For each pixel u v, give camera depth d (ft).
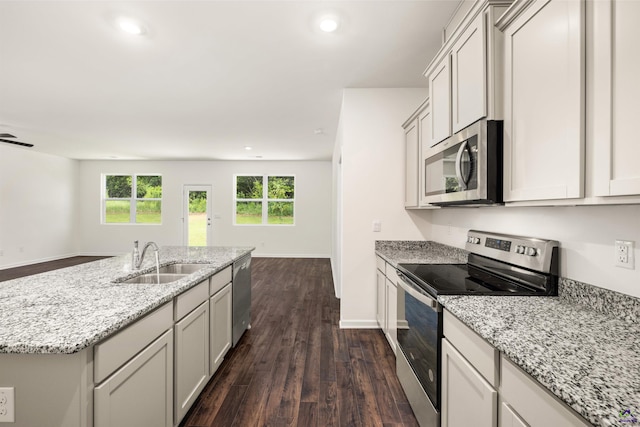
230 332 8.25
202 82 9.53
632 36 2.62
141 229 25.39
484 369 3.43
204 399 6.35
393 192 10.03
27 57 7.92
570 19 3.21
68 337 3.19
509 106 4.32
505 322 3.53
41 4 5.86
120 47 7.45
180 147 19.83
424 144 8.02
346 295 10.14
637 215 3.51
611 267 3.82
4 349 3.02
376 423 5.63
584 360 2.64
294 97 10.83
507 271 5.56
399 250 9.93
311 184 25.44
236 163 25.38
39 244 21.75
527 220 5.41
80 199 25.26
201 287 6.31
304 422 5.66
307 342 9.11
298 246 25.50
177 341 5.20
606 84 2.85
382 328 9.23
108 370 3.51
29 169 20.97
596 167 2.96
